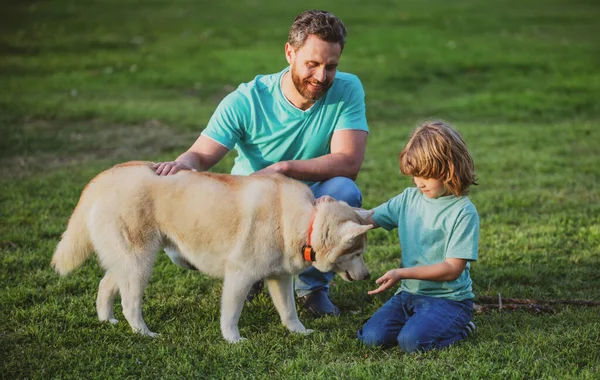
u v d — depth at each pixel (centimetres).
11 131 978
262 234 405
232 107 458
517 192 747
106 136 984
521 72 1522
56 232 599
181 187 416
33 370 375
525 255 566
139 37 1842
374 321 420
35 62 1497
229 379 364
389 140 1009
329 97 461
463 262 401
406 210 424
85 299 472
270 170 438
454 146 395
